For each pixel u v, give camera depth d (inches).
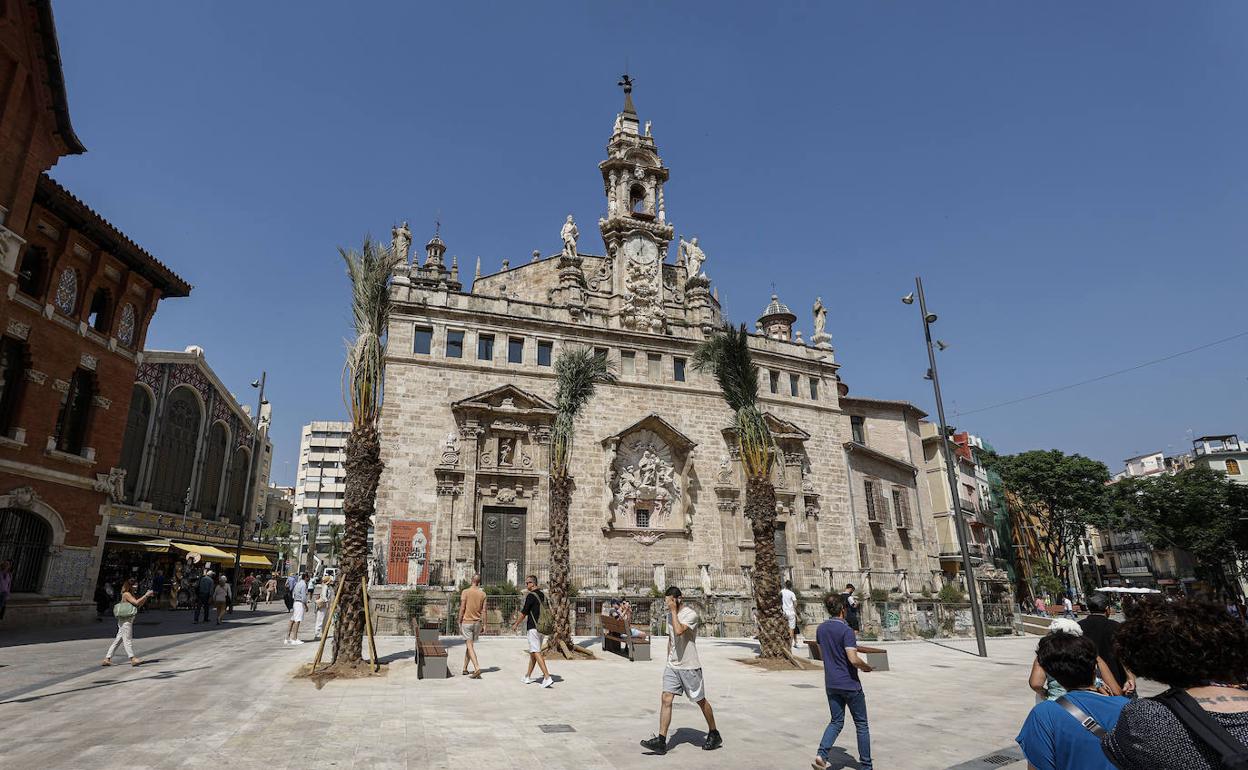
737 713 473.7
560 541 868.6
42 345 990.4
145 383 1599.4
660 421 1569.9
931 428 2165.4
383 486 1327.5
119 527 1477.6
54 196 975.6
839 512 1752.0
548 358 1562.5
